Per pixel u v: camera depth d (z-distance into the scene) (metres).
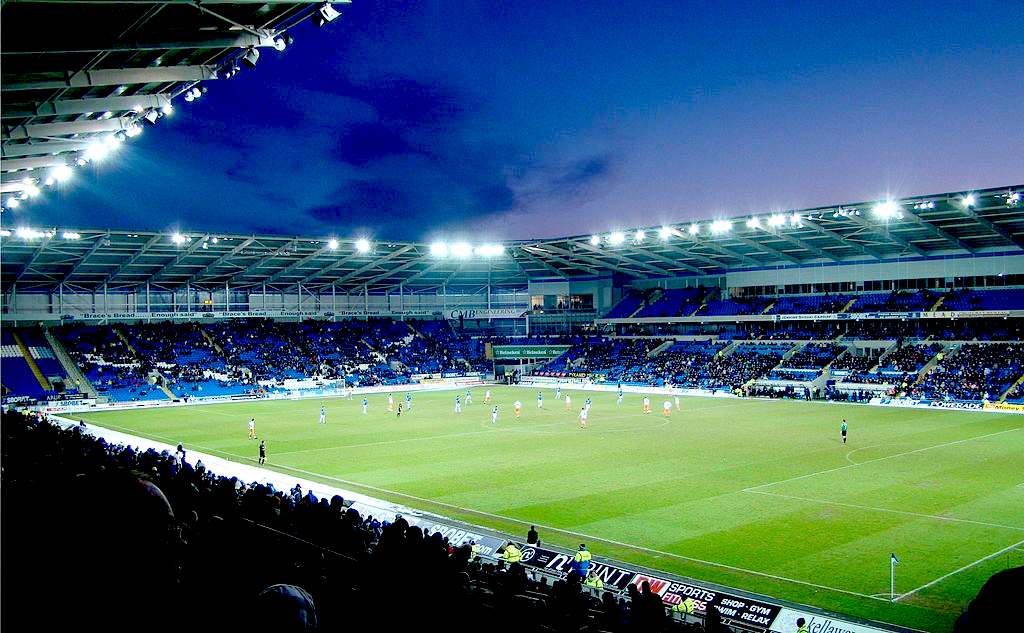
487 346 115.62
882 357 83.75
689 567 23.45
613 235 86.94
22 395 77.44
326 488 35.97
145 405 79.44
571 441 50.62
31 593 5.05
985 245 81.62
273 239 83.62
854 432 53.50
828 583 21.86
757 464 40.91
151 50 23.00
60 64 22.61
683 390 89.50
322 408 62.12
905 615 19.42
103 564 4.37
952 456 43.00
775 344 95.44
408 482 37.28
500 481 37.19
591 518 29.69
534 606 11.74
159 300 97.38
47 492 6.09
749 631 19.08
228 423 63.00
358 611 8.93
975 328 82.56
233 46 23.42
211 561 10.20
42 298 89.31
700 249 94.94
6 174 35.03
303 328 107.19
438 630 8.81
